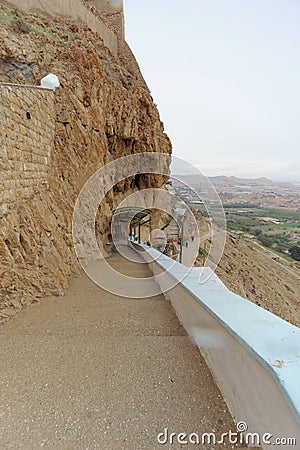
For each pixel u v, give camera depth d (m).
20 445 1.57
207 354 2.35
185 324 3.25
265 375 1.27
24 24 9.37
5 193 4.06
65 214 6.89
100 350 2.72
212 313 2.13
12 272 3.89
